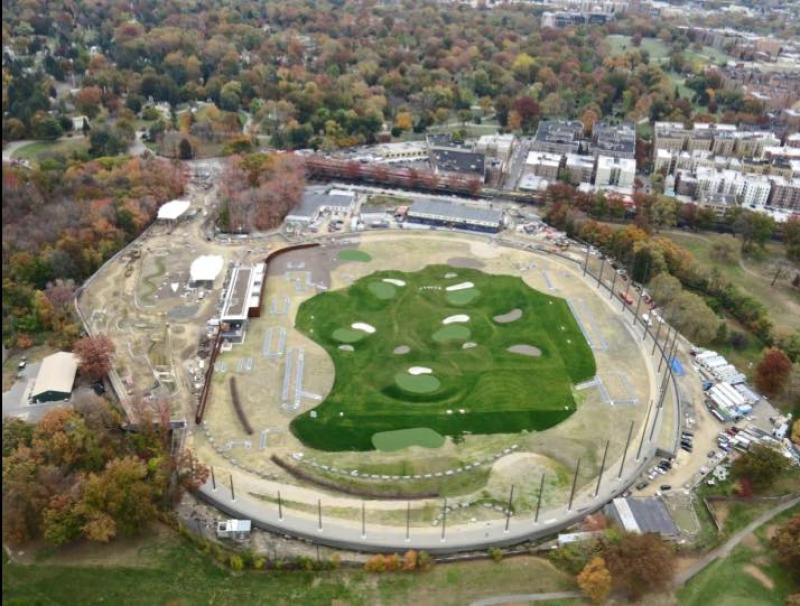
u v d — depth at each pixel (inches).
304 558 7559.1
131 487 7706.7
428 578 7500.0
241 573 7475.4
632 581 7249.0
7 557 7475.4
